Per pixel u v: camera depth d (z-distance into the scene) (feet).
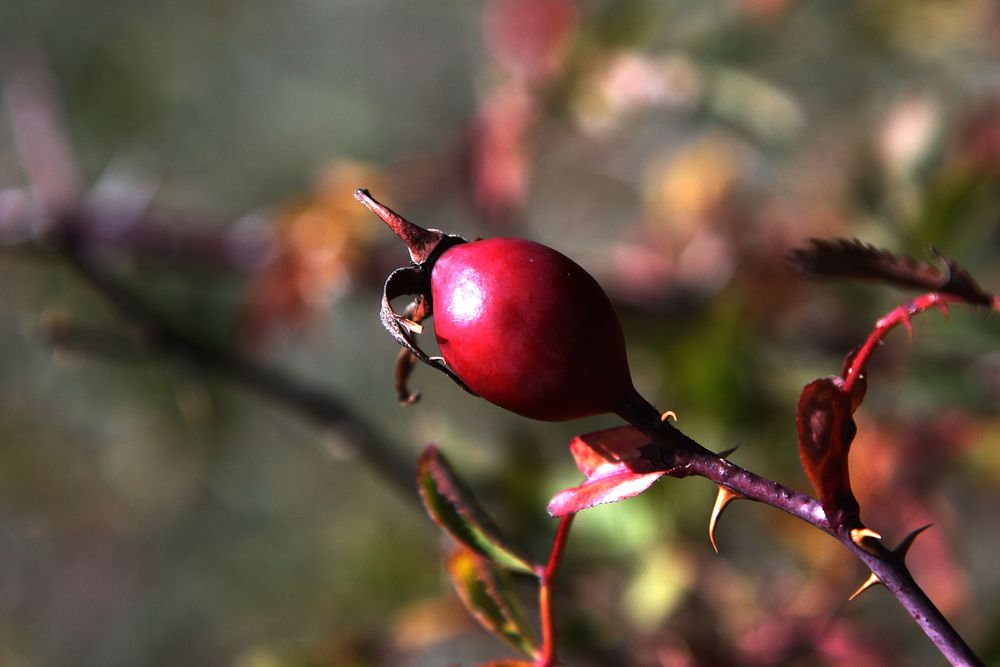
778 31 1.90
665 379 1.44
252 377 1.51
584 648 1.23
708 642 1.29
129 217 1.88
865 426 1.52
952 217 1.53
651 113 1.77
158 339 1.50
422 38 3.84
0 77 3.62
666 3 1.80
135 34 3.79
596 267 1.79
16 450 3.37
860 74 2.07
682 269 1.75
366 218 1.83
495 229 1.78
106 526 3.41
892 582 0.84
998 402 1.49
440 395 2.65
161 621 3.34
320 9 3.95
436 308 0.87
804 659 1.33
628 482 0.86
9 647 3.46
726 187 1.83
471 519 0.95
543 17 1.77
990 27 1.95
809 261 0.90
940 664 1.49
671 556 1.27
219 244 1.91
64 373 3.28
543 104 1.75
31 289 2.90
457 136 1.87
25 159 1.87
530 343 0.85
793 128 1.76
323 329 2.03
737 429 1.40
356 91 3.85
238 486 3.18
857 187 1.62
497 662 0.94
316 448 3.09
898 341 1.59
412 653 1.33
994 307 0.88
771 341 1.66
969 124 1.61
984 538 1.95
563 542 0.93
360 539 1.67
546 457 1.36
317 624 2.84
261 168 3.81
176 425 3.16
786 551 1.42
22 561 3.48
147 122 3.74
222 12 3.88
